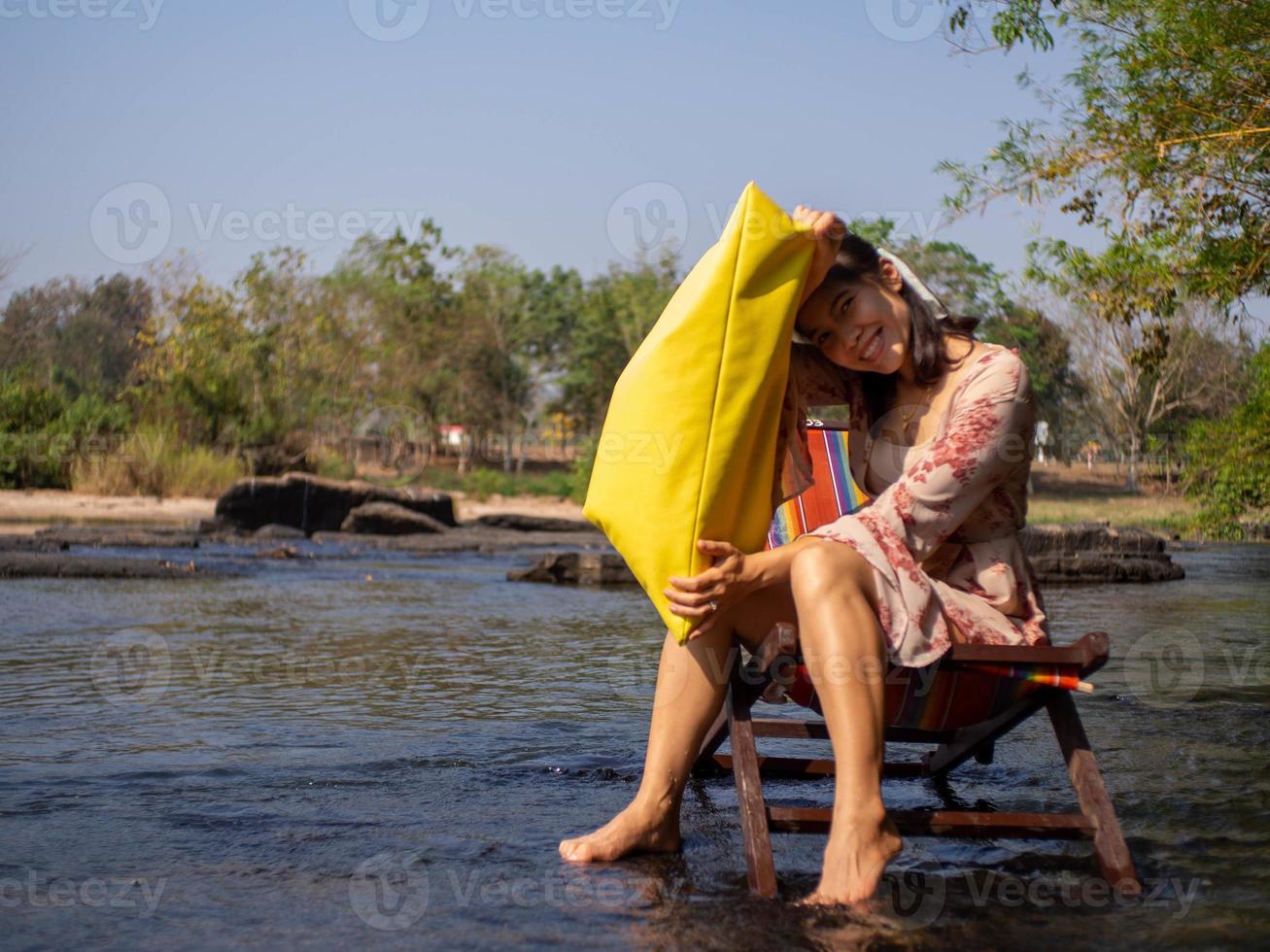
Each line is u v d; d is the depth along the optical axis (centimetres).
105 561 962
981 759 296
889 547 229
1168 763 329
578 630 657
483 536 1664
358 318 3569
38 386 2281
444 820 269
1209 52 549
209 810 274
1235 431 673
